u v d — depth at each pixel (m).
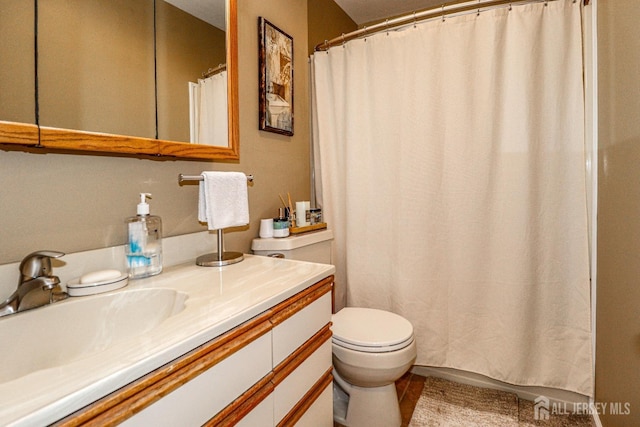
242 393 0.70
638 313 0.96
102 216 0.93
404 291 1.74
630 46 1.03
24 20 0.74
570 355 1.48
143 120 1.00
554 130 1.44
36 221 0.79
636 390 0.97
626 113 1.07
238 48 1.40
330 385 1.07
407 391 1.69
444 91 1.62
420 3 2.29
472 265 1.61
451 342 1.69
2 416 0.38
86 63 0.86
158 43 1.04
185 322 0.64
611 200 1.22
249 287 0.86
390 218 1.78
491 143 1.54
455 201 1.62
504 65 1.50
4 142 0.69
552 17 1.42
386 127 1.76
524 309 1.51
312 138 2.00
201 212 1.11
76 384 0.44
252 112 1.50
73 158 0.86
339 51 1.86
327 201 1.94
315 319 0.98
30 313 0.69
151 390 0.51
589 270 1.43
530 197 1.47
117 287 0.85
